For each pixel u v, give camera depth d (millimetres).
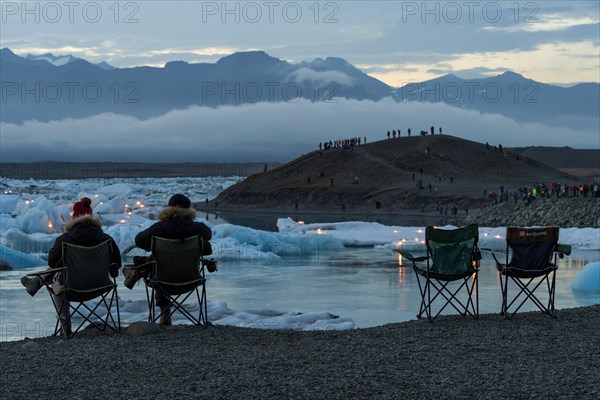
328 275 26844
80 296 9664
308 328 13719
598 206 60875
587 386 6523
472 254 10438
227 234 39594
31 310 17453
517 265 10422
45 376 7066
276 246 38656
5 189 130250
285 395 6336
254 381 6785
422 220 81562
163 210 9836
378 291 21734
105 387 6617
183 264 9773
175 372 7152
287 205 123125
